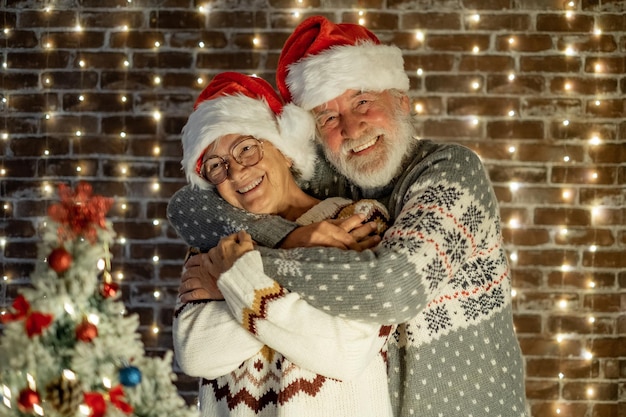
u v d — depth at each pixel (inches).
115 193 123.0
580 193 120.5
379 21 120.4
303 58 66.6
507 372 63.5
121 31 122.3
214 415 59.2
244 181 61.5
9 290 122.4
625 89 119.8
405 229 56.4
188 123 64.4
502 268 64.3
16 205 122.7
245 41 121.6
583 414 120.9
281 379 55.5
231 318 56.6
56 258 39.9
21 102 122.8
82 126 122.8
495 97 120.3
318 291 53.9
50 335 39.8
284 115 64.2
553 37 119.9
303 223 61.7
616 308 120.6
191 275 59.9
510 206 120.9
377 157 64.3
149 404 41.1
